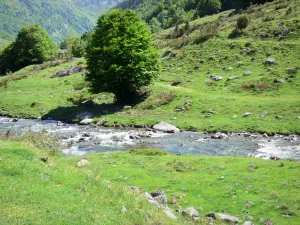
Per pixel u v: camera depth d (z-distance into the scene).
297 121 42.81
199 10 180.62
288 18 79.19
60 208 13.82
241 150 35.16
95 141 42.06
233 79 61.78
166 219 16.22
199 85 63.19
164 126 47.25
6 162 17.05
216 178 24.31
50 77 91.50
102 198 16.33
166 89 62.91
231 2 160.00
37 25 131.75
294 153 32.91
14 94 76.06
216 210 19.48
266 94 53.94
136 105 59.47
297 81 55.38
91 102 64.19
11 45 132.62
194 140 40.75
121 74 58.75
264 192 21.11
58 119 58.28
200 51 79.44
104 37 59.62
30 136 30.95
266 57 66.56
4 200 13.48
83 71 89.50
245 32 80.00
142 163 28.98
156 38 115.25
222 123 45.69
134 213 15.79
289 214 18.16
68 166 20.22
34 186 15.31
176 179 24.59
